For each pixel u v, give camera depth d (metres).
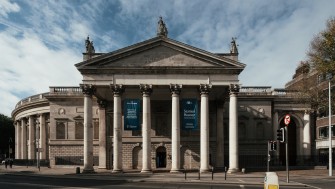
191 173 55.69
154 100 69.88
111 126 69.56
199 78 58.06
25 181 43.44
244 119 76.12
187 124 56.31
